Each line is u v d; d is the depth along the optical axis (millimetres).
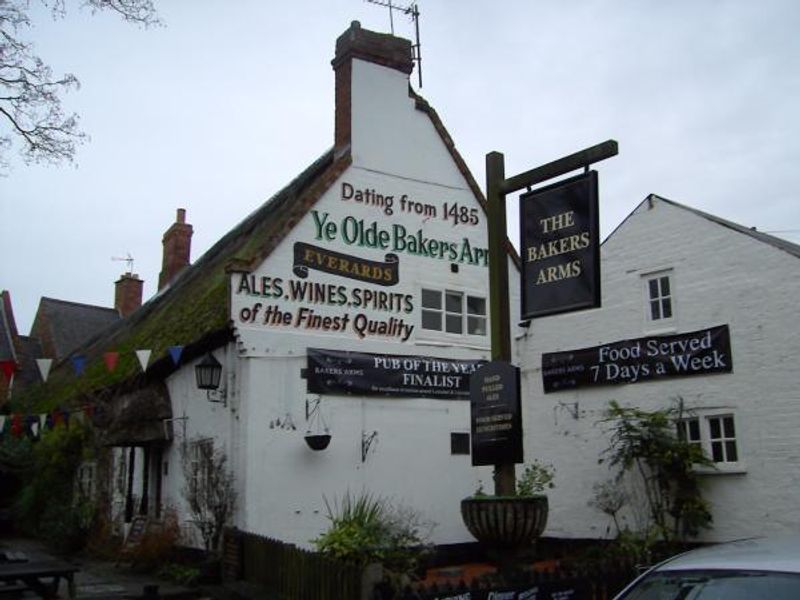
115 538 17125
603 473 14258
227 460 13602
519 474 15625
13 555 11609
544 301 9297
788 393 11938
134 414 15906
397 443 15031
